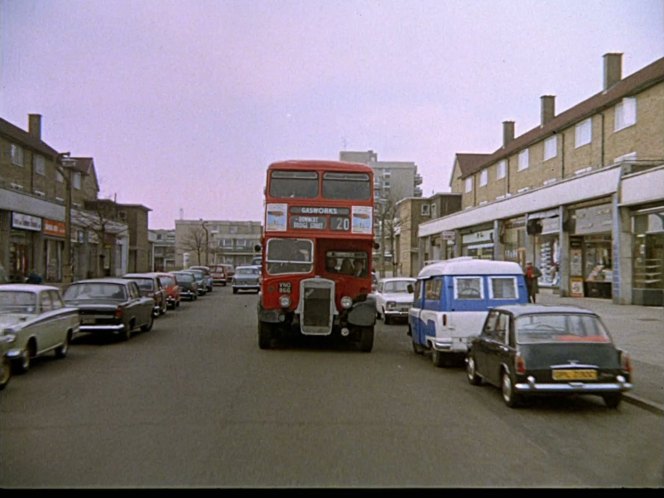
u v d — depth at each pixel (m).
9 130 42.91
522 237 34.94
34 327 12.21
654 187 22.64
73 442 7.14
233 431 7.66
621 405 9.55
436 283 13.97
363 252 16.17
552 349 9.09
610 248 26.95
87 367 12.75
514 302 13.22
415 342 15.30
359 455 6.72
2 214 34.66
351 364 13.73
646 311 22.19
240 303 35.31
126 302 17.31
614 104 32.31
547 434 7.77
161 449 6.87
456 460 6.59
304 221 15.85
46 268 41.91
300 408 9.05
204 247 100.25
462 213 44.75
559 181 29.62
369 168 16.06
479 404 9.58
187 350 15.61
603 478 6.06
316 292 15.70
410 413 8.85
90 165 59.88
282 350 15.92
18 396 9.78
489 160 49.62
